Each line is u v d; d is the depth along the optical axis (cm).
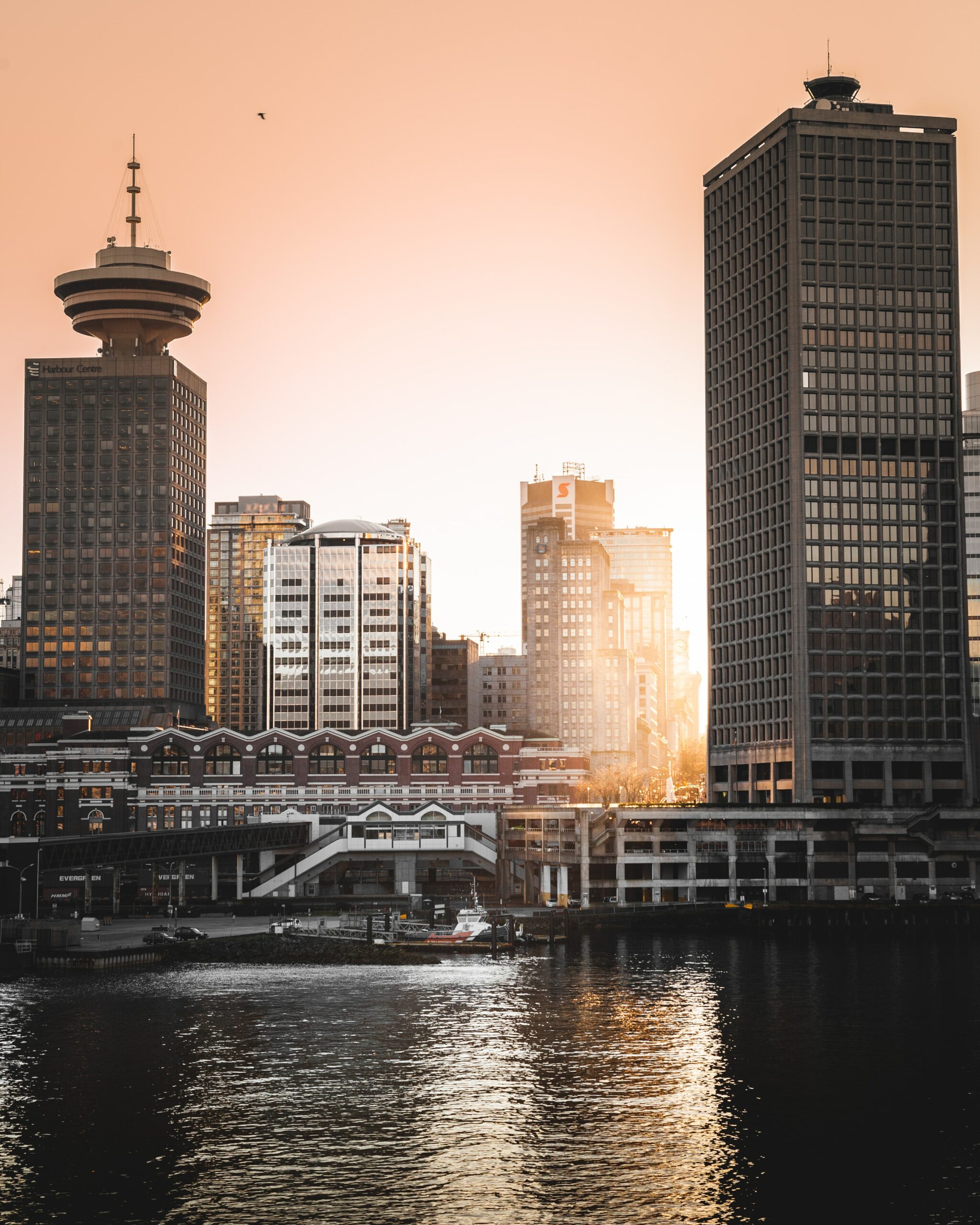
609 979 15325
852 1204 7975
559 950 18000
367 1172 8481
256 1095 10138
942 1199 8056
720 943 18988
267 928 19112
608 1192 8156
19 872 19950
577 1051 11488
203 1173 8469
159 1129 9331
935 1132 9225
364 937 17912
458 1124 9412
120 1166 8600
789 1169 8531
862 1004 13612
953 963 16812
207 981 15175
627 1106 9831
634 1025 12581
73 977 15538
